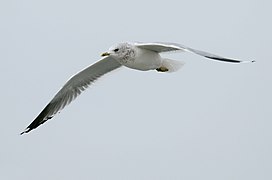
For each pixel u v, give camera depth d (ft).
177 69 44.45
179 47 39.11
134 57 42.75
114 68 45.80
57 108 47.06
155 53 43.14
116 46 42.78
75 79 45.80
